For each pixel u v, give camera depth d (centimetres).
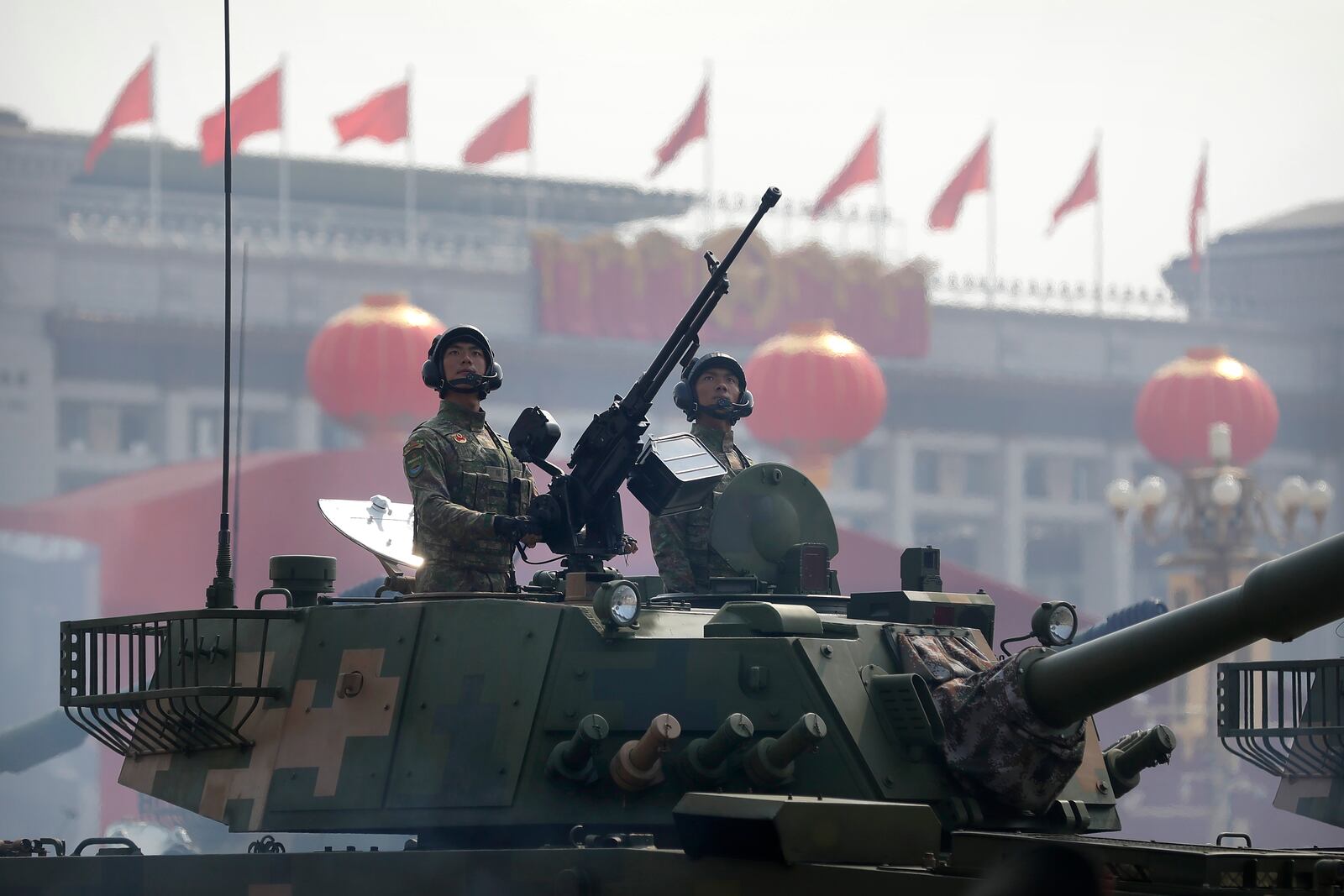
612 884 3941
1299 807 7200
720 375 5866
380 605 4819
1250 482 17975
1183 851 3488
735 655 4469
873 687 4550
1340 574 3566
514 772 4409
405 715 4622
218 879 4325
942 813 4494
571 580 4719
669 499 5059
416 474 5059
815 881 3634
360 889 4203
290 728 4809
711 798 3812
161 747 5088
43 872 4366
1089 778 4956
